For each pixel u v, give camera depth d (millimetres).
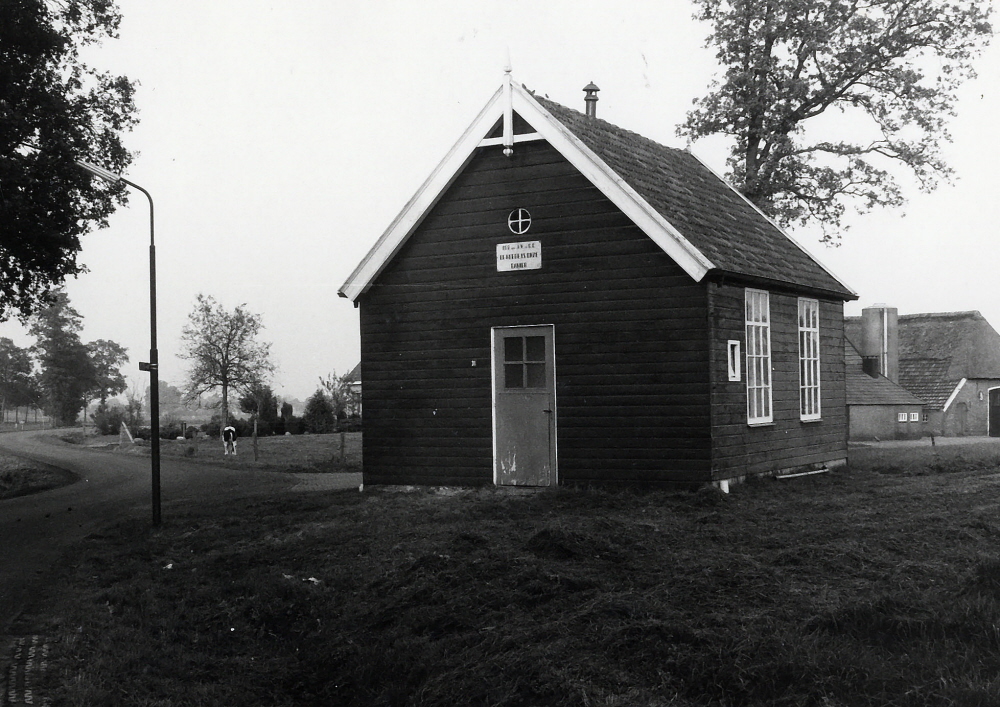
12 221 18969
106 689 7852
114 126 21609
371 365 17516
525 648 7969
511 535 12031
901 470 19594
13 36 18844
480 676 7648
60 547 14047
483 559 10570
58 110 19578
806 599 8453
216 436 56062
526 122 16234
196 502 18438
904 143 29188
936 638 7414
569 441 15906
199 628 9719
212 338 47844
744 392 16219
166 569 11836
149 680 8227
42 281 21266
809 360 19500
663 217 15031
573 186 15938
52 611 10164
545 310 16141
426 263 17125
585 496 14688
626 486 15469
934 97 28578
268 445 43156
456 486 16797
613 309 15633
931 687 6500
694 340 15055
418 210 16859
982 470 19125
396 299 17344
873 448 31125
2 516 18703
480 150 16625
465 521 13344
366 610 9742
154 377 15117
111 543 13945
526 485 16266
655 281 15336
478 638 8523
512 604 9250
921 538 10867
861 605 7918
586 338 15820
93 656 8586
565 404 15953
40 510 19375
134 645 8992
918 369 58250
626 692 7039
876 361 52375
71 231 20594
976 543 10516
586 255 15844
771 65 28609
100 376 111375
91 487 24438
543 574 9789
